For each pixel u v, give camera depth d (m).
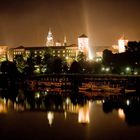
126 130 110.81
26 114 141.75
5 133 108.31
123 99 183.75
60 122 124.44
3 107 160.88
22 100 186.25
